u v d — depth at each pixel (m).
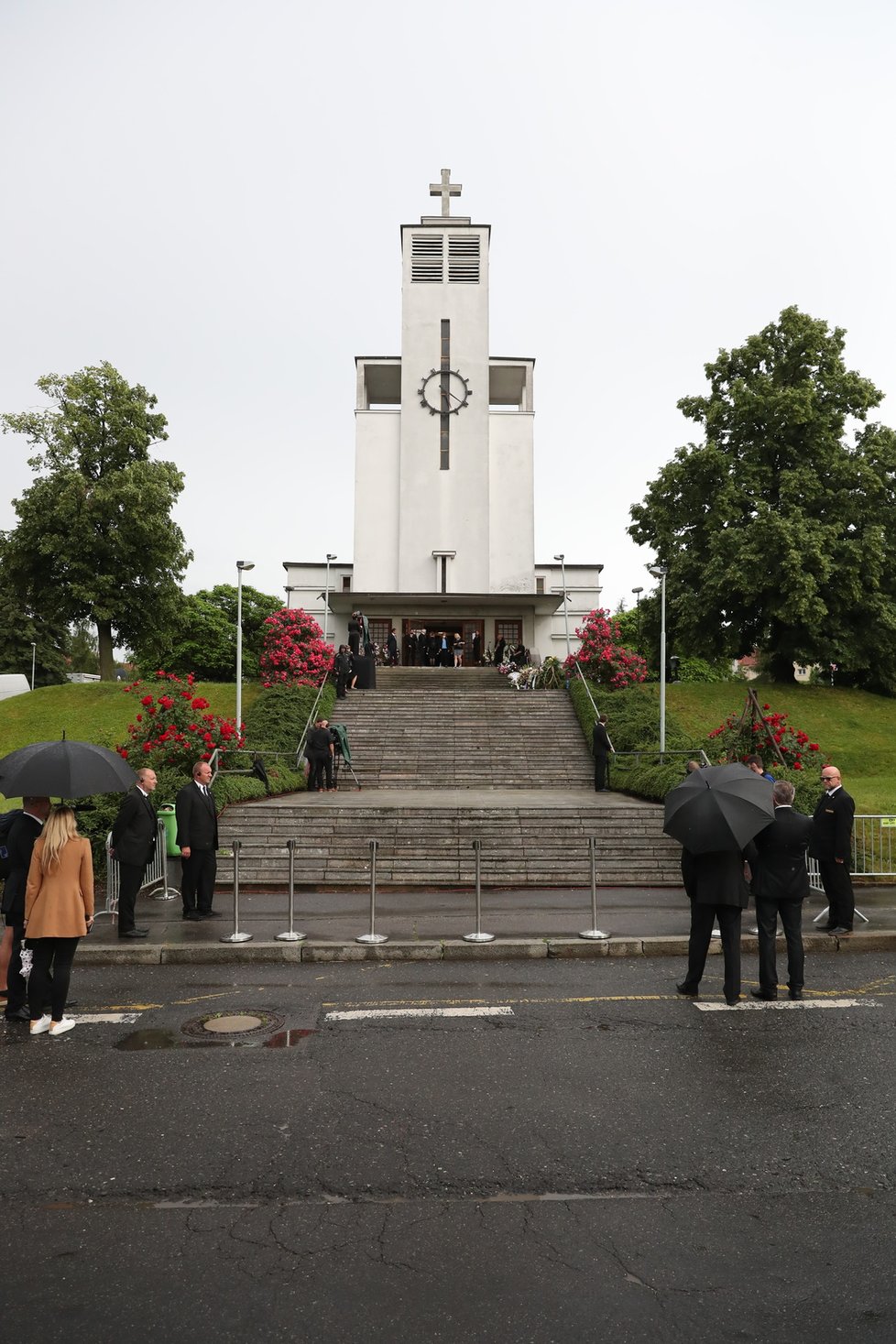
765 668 38.22
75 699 34.03
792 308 35.00
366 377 46.06
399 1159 5.02
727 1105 5.77
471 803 17.55
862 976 9.00
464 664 40.94
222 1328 3.56
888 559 32.94
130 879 10.27
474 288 42.91
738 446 35.12
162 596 38.91
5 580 38.31
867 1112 5.66
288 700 25.64
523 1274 3.92
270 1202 4.57
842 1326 3.57
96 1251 4.12
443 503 42.06
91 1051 6.82
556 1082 6.16
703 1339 3.50
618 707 26.38
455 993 8.38
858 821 14.23
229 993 8.40
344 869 14.69
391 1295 3.78
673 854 14.92
